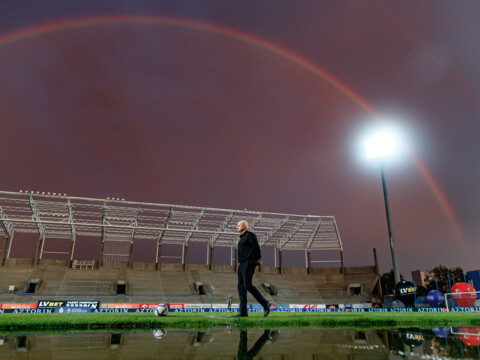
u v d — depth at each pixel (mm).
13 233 50781
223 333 5336
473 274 51344
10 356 3406
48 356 3439
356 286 57125
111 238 55219
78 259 55844
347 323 6809
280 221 54469
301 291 56406
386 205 28922
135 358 3348
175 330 5828
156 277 52625
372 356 3305
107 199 46719
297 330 5691
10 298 42438
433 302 26812
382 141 30938
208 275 55719
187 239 56969
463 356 3246
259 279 57375
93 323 6266
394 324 6914
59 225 49625
